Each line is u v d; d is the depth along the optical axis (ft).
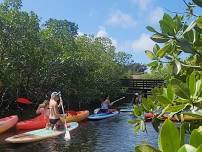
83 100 104.17
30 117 76.69
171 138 2.98
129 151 40.81
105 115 76.69
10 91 79.77
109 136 51.67
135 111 7.95
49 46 88.38
